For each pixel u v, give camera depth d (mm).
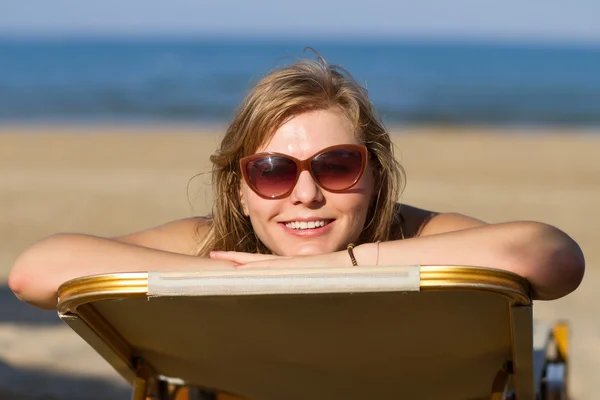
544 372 4406
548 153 22391
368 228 3631
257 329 3020
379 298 2674
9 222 12602
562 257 2781
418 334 2979
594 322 8125
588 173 18641
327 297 2664
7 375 6434
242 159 3295
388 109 40781
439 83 60938
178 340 3252
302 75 3346
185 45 174125
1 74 67875
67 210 13555
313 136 3281
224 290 2576
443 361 3217
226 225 3660
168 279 2605
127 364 3449
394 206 3666
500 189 16141
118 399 5961
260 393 3695
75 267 2975
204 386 3750
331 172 3236
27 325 7895
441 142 24859
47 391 6090
